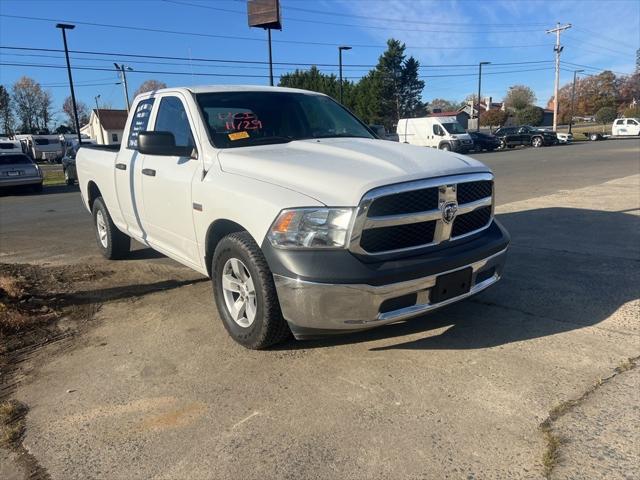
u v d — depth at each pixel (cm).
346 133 503
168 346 407
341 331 332
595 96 9925
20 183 1873
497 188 1327
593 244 667
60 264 679
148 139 421
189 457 270
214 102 464
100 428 299
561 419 288
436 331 411
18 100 9350
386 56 7281
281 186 348
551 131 4134
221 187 385
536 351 371
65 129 9825
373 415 301
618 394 311
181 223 448
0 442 290
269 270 352
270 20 2508
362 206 317
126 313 484
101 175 628
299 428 291
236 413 309
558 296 479
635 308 443
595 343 380
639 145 3331
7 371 376
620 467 249
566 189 1231
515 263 590
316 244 323
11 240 887
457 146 3409
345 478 250
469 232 378
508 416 294
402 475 250
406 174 337
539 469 250
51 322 466
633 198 1023
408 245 341
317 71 6844
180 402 324
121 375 362
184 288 555
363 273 316
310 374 352
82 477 259
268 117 474
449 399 314
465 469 252
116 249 676
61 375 366
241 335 386
